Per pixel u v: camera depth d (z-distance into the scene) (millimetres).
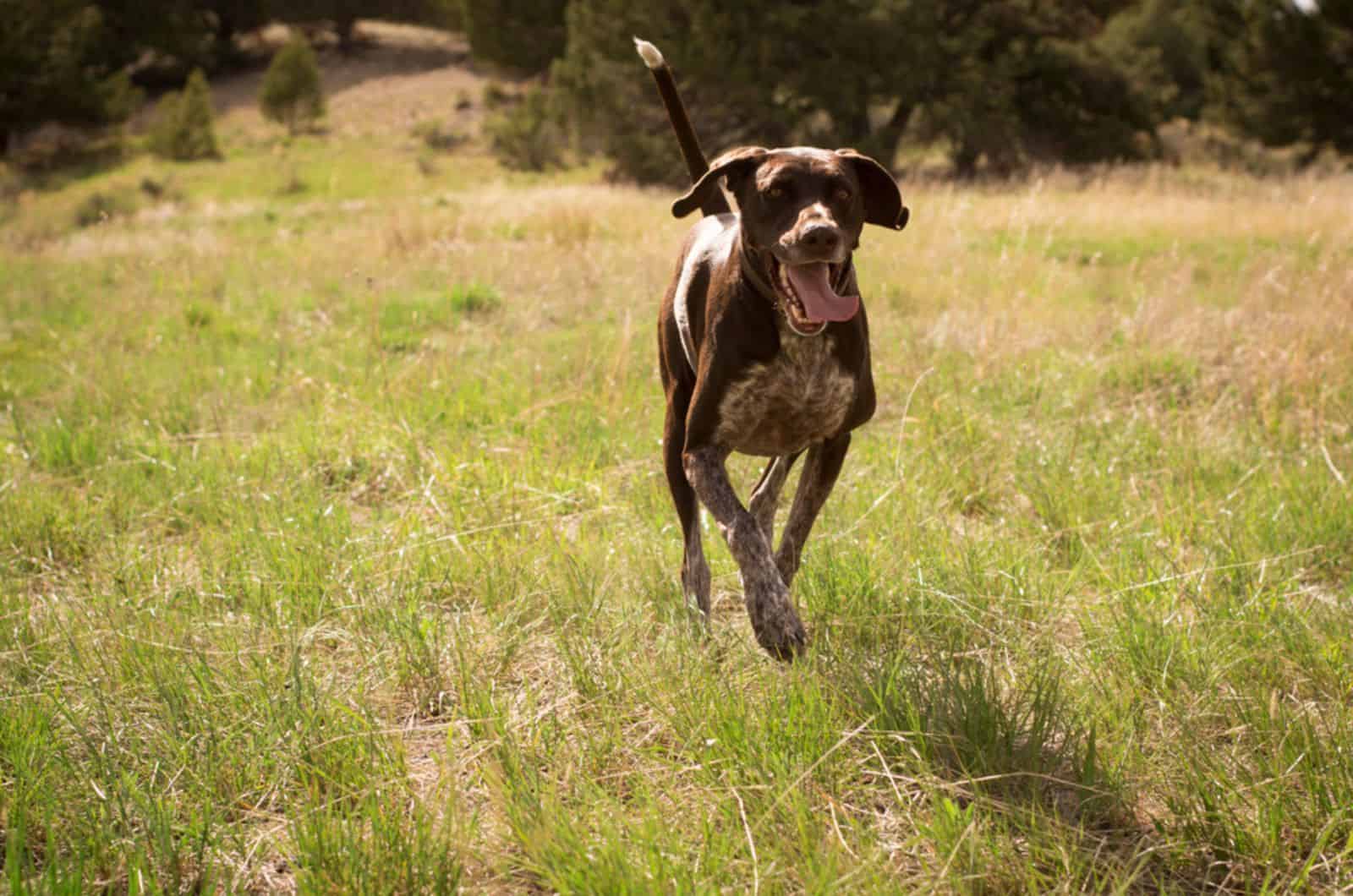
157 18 44719
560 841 2340
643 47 3908
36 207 26562
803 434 3297
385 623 3422
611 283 9062
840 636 3383
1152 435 5277
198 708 2939
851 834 2447
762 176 3049
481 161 32844
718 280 3262
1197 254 10680
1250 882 2309
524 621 3588
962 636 3416
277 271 11320
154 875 2293
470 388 6145
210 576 3906
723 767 2656
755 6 23656
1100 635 3375
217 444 5434
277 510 4484
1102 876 2355
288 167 32094
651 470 4879
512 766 2656
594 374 6230
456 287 9188
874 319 7531
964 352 6578
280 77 38156
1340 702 2924
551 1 36000
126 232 18812
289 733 2797
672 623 3367
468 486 4730
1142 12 39594
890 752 2760
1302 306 6723
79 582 3945
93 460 5301
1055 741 2842
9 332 9133
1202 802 2545
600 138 25156
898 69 23656
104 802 2529
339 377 6543
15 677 3186
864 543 4020
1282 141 26531
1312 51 24891
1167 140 31625
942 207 13781
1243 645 3301
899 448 4703
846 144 25156
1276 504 4391
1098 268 9922
